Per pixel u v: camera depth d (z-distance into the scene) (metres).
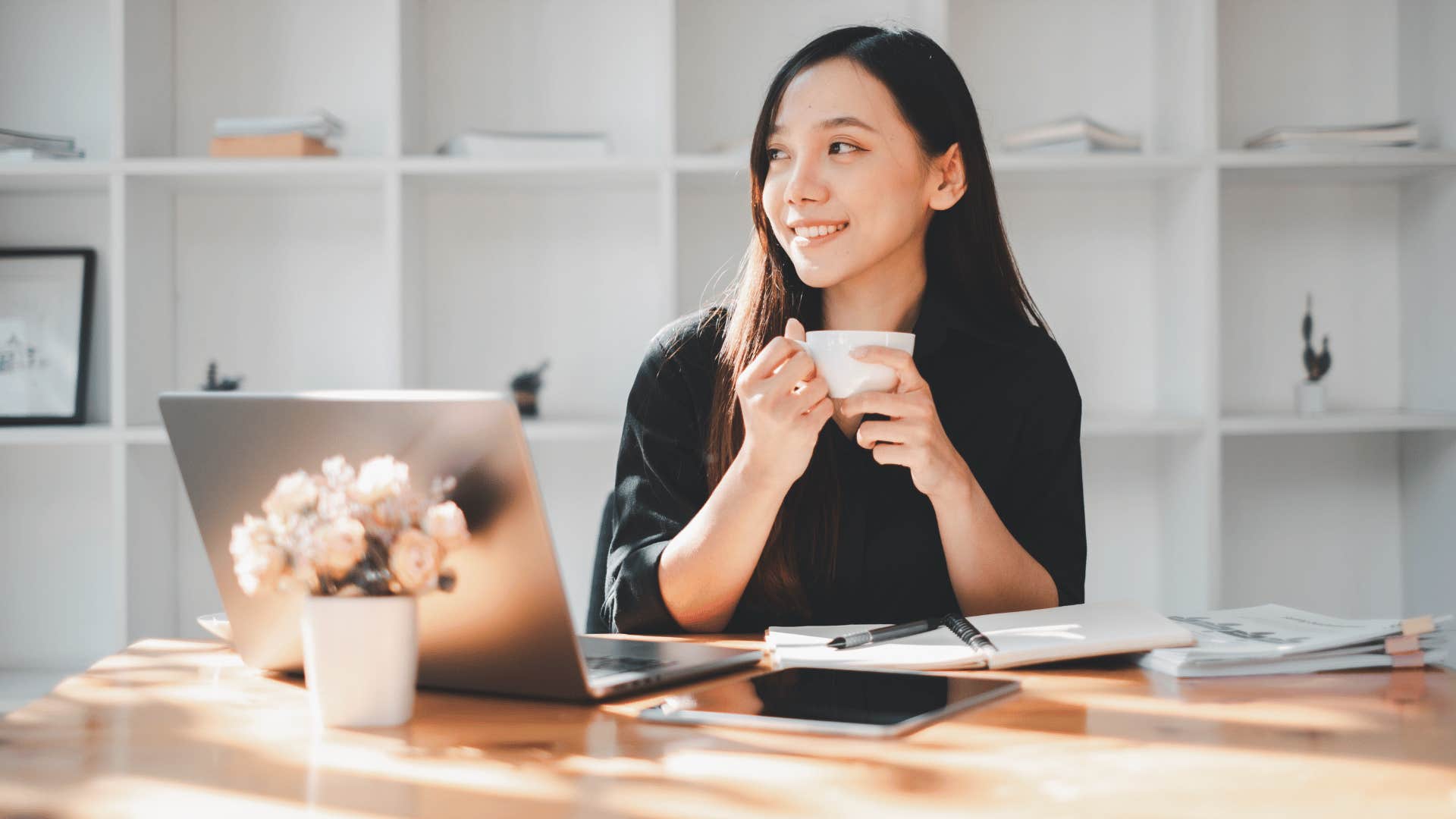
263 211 2.79
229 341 2.79
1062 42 2.83
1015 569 1.28
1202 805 0.63
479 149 2.51
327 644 0.80
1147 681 0.95
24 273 2.70
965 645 1.04
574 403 2.82
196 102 2.77
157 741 0.77
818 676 0.95
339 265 2.80
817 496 1.38
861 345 1.14
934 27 2.52
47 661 2.80
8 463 2.79
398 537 0.81
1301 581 2.89
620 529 1.42
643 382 1.49
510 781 0.68
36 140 2.54
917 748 0.75
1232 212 2.86
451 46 2.78
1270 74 2.85
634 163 2.46
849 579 1.40
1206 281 2.52
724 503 1.21
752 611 1.37
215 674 1.00
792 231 1.36
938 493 1.22
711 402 1.46
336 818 0.61
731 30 2.80
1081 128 2.53
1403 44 2.82
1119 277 2.85
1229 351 2.86
